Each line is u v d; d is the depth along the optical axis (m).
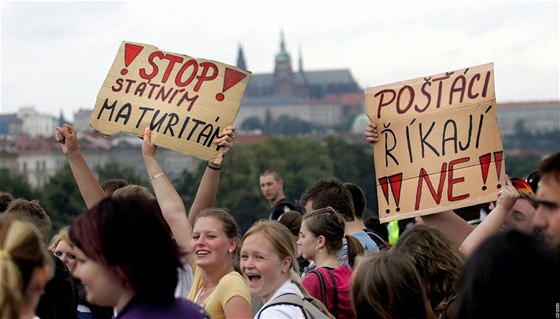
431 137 9.93
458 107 9.88
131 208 5.90
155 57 10.37
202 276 9.01
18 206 9.33
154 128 10.17
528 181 9.80
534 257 5.21
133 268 5.82
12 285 5.55
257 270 8.28
